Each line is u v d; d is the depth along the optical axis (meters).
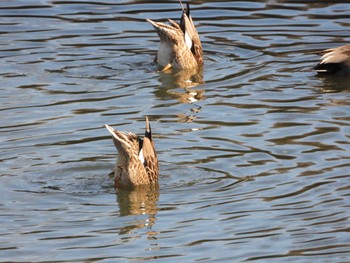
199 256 12.50
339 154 15.67
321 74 20.02
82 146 16.19
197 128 16.94
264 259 12.39
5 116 17.56
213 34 22.16
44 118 17.45
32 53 21.00
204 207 14.00
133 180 14.78
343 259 12.34
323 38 21.80
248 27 22.47
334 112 17.72
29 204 14.17
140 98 18.62
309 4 23.69
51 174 15.15
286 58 20.88
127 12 23.31
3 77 19.72
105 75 19.92
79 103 18.28
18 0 23.94
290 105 18.17
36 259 12.48
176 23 20.88
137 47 21.47
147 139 15.14
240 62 20.70
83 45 21.47
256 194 14.37
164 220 13.63
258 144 16.17
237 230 13.23
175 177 15.06
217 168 15.30
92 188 14.77
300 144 16.14
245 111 17.83
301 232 13.11
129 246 12.82
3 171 15.21
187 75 20.05
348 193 14.25
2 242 12.96
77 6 23.64
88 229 13.37
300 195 14.25
